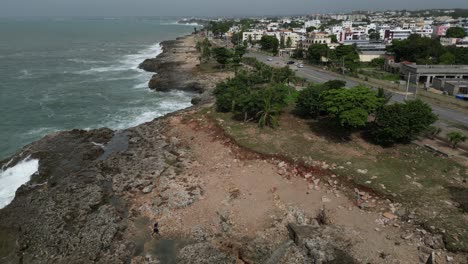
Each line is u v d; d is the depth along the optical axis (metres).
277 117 64.25
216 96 75.88
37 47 190.75
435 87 87.75
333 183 43.69
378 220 36.94
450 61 114.88
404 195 40.03
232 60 117.62
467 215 36.34
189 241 35.28
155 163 50.34
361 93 52.75
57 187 44.12
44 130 66.06
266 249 33.28
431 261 30.66
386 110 52.31
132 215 39.16
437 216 36.44
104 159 52.44
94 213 39.03
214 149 54.91
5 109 77.19
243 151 52.56
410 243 33.59
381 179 43.28
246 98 62.78
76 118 72.50
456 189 40.94
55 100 84.56
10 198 43.78
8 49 179.25
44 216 38.50
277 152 51.06
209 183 45.12
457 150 50.62
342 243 33.44
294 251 32.75
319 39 156.88
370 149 51.69
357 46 156.12
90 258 33.00
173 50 170.25
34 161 51.38
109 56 162.00
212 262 31.77
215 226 37.03
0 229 37.56
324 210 38.78
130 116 74.06
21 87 96.69
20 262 33.25
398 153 50.25
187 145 57.22
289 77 85.50
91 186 44.03
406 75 101.62
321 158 48.94
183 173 47.81
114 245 34.50
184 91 93.69
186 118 67.94
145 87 98.88
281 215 38.28
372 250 32.75
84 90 94.44
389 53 134.88
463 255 31.67
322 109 59.09
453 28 178.50
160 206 40.47
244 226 36.84
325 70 113.00
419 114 51.19
